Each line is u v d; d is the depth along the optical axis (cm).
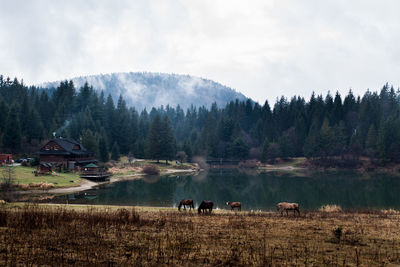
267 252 1044
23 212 1647
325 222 1898
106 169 8300
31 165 6844
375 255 1042
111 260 900
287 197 5047
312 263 927
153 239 1202
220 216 2188
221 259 936
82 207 2828
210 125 15912
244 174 9756
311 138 12075
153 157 11550
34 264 827
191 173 9994
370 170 10350
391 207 3994
